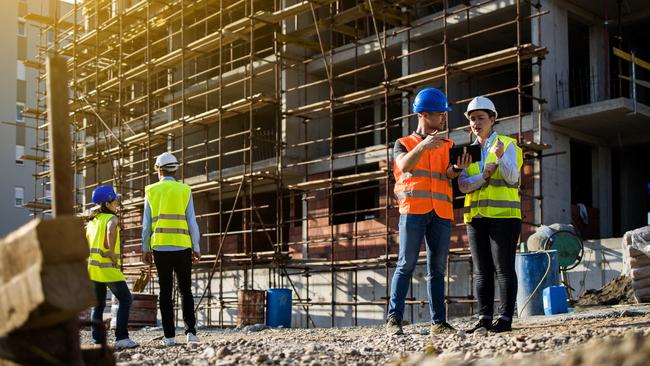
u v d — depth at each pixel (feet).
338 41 88.84
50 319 10.51
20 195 176.14
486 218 24.62
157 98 103.19
